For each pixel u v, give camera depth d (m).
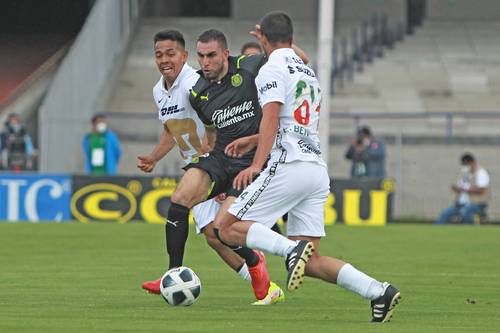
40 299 28.45
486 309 27.11
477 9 119.31
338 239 54.72
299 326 22.67
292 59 23.77
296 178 23.47
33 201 69.19
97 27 97.25
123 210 68.44
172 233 26.78
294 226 24.19
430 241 53.59
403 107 102.31
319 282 33.47
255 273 27.61
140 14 117.38
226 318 24.22
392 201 68.31
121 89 104.94
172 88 28.50
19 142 81.06
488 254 46.19
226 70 26.52
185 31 116.19
